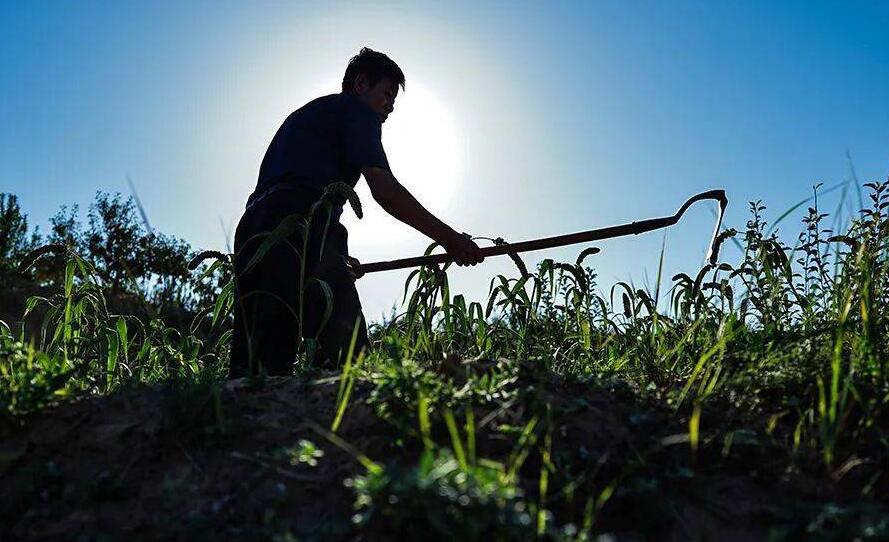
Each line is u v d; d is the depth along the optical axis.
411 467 2.19
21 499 2.13
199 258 3.74
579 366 3.84
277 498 2.07
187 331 3.98
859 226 3.28
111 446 2.39
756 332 3.45
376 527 1.90
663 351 3.64
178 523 2.03
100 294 3.89
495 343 4.10
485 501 1.76
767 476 2.23
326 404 2.57
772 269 3.59
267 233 3.39
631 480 2.19
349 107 3.97
